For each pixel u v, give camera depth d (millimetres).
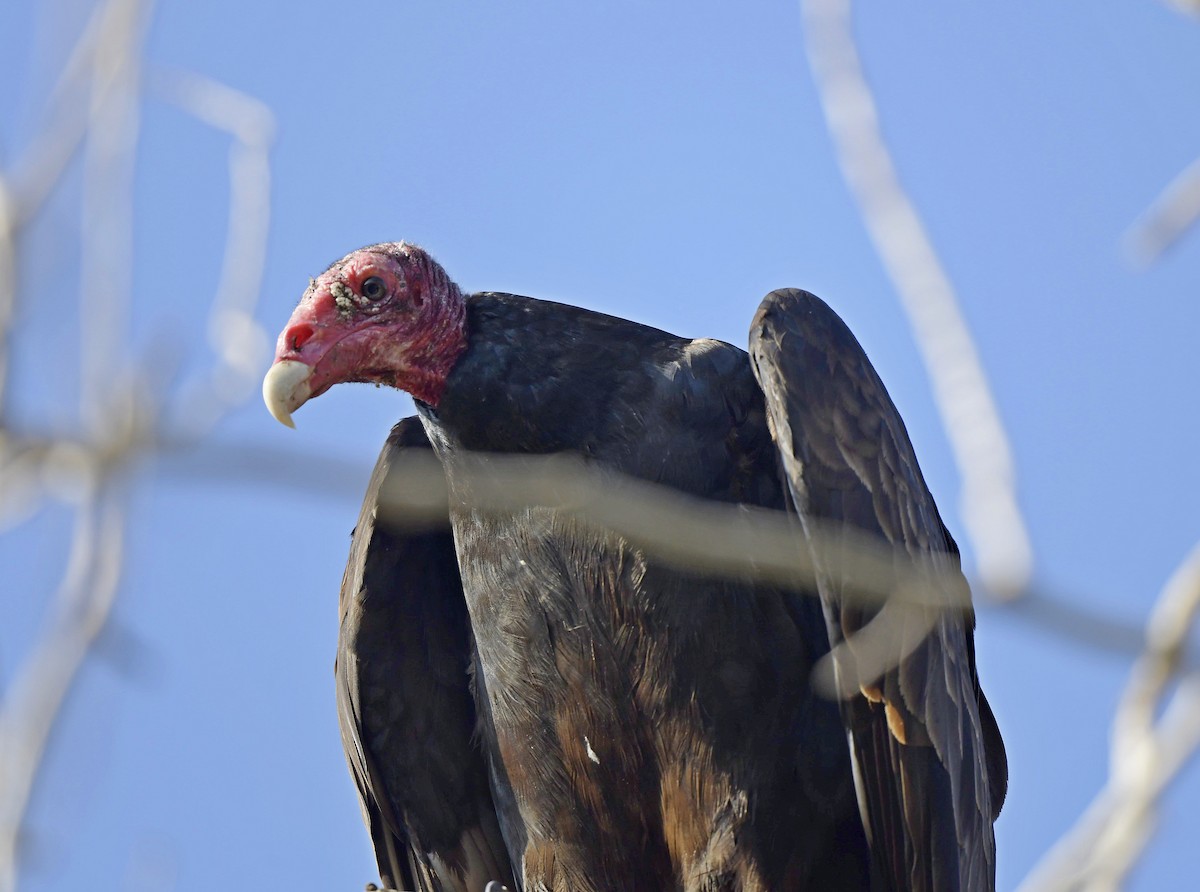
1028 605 4789
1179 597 5391
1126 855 5312
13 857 6730
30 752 6801
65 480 6832
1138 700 5465
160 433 5148
